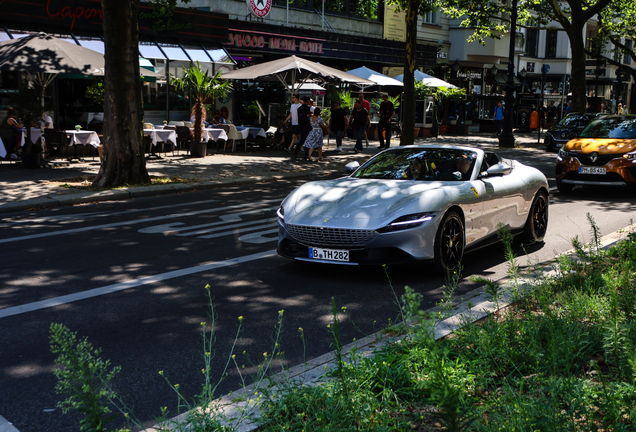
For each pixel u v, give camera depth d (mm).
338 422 2947
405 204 6156
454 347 3908
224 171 15445
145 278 6312
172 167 15930
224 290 5926
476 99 37000
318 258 6219
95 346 4469
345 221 6078
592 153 12250
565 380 3014
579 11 26672
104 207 10797
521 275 5668
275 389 3467
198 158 18328
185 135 18469
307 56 27375
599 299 4484
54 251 7465
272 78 22750
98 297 5680
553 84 49000
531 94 37406
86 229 8828
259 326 4918
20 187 12086
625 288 4445
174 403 3570
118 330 4816
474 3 29438
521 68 46938
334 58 28734
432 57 34438
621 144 12305
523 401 2965
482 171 7270
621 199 12078
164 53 20859
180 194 12484
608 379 3326
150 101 21672
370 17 31375
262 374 3852
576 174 12391
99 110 20547
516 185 7582
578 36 26875
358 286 6070
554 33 48438
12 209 10250
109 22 12289
